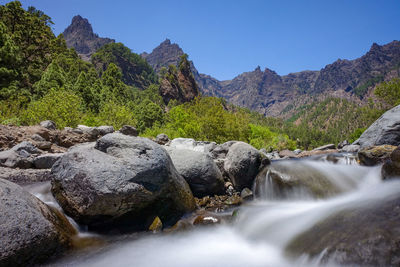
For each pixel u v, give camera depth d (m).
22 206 3.11
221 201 6.37
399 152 4.82
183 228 4.70
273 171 6.50
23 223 2.96
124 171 4.24
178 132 24.39
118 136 4.96
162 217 4.92
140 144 4.81
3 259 2.68
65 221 3.92
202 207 5.96
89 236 4.10
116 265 3.35
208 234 4.46
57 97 15.17
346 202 4.59
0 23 21.86
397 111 9.63
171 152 6.78
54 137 10.38
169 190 4.88
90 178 3.97
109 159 4.39
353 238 2.83
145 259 3.54
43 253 3.12
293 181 6.09
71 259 3.40
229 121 25.95
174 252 3.77
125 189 4.09
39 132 9.76
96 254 3.60
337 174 6.46
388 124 9.27
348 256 2.64
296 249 3.30
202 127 24.88
